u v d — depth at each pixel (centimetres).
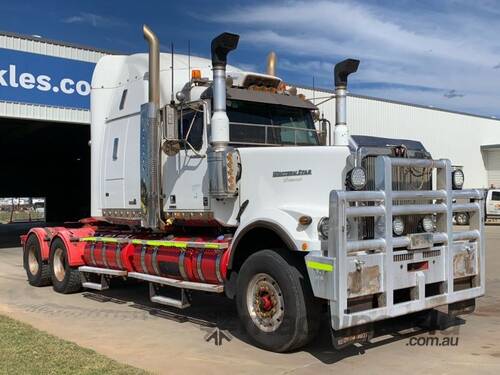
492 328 694
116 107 882
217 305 855
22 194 4441
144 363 557
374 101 2989
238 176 658
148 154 765
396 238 568
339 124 797
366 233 568
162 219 771
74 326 725
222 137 655
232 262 636
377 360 561
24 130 2344
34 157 3609
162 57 830
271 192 641
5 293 1002
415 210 587
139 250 812
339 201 523
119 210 867
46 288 1056
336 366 543
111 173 887
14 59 1661
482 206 657
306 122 786
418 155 624
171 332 689
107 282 918
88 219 1057
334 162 601
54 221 4553
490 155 3856
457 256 630
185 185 732
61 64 1752
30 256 1095
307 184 615
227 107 707
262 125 728
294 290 567
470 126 3712
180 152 738
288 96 771
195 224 745
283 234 580
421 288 586
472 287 653
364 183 551
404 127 3167
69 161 3884
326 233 557
